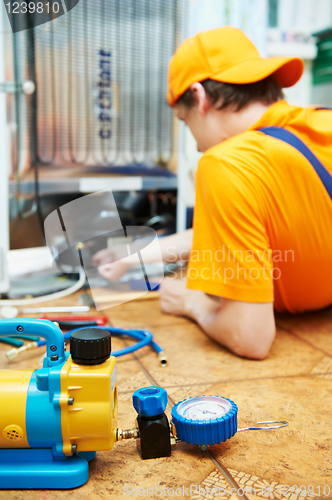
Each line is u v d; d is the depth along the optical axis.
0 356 0.93
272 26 1.85
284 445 0.59
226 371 0.84
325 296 1.09
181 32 1.63
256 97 0.95
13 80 1.40
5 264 1.24
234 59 0.93
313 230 0.92
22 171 1.48
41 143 1.50
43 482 0.50
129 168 1.63
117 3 1.52
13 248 1.53
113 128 1.61
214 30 0.96
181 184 1.67
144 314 1.24
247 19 1.64
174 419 0.56
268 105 0.97
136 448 0.59
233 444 0.60
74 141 1.55
